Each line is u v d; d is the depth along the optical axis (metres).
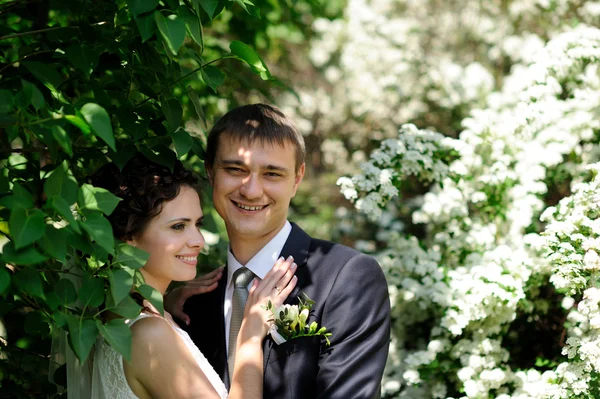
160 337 1.87
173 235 1.95
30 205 1.44
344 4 5.65
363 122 5.48
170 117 1.89
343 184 2.75
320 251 2.21
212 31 4.20
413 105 4.86
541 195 3.13
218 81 1.88
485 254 2.79
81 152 2.12
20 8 2.29
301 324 1.99
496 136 2.88
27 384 2.32
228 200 2.12
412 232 4.29
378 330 2.12
